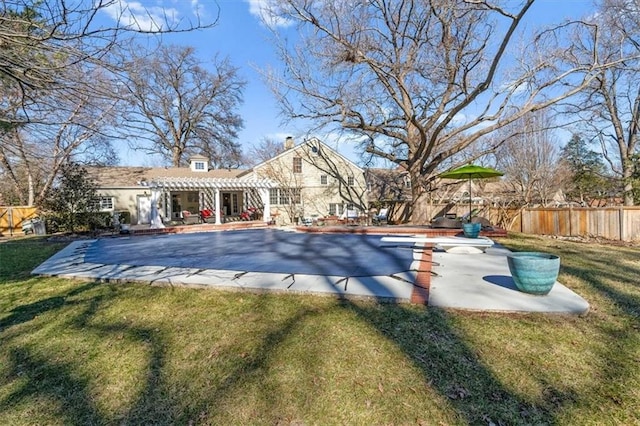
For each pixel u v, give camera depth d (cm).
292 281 573
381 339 357
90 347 360
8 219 1711
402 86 1510
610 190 2277
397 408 254
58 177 1727
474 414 245
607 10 1498
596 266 667
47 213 1653
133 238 1366
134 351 349
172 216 2436
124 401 271
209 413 255
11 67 312
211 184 1845
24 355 346
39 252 1018
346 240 1163
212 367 315
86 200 1692
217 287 554
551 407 250
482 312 421
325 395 271
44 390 287
